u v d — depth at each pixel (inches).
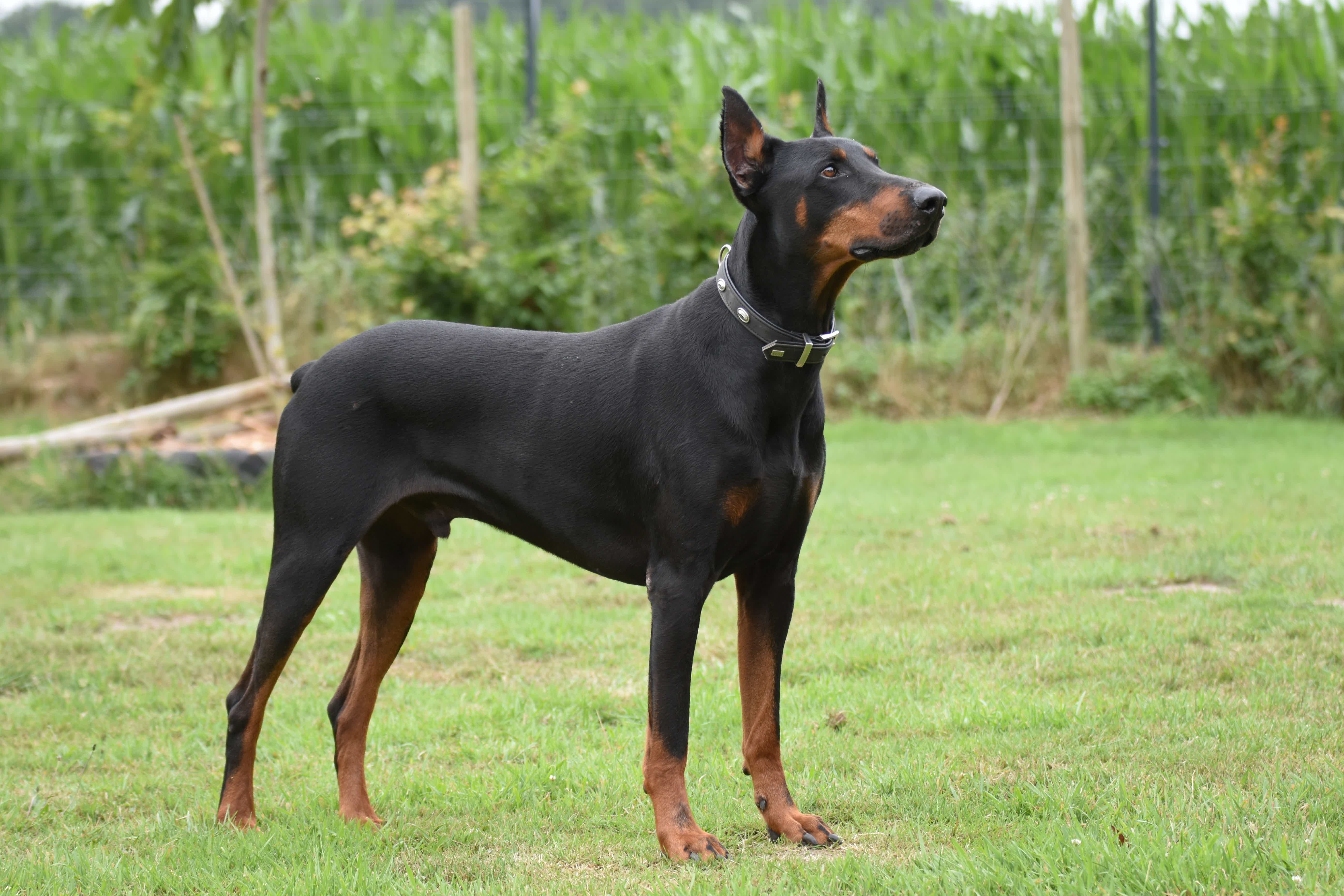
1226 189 568.4
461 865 137.2
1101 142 578.9
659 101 589.0
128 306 525.7
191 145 506.3
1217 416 482.9
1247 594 235.9
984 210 545.0
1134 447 427.8
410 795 159.8
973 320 538.9
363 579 158.2
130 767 173.6
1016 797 145.9
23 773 170.7
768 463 135.0
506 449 145.4
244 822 148.4
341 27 641.0
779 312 135.4
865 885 123.5
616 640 227.6
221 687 208.7
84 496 378.6
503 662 217.9
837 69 603.2
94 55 617.9
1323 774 147.3
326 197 584.1
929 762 161.6
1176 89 571.8
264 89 412.5
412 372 147.8
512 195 477.1
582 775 163.2
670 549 135.7
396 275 465.1
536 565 293.1
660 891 123.1
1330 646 201.5
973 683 193.5
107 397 510.0
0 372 512.7
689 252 483.2
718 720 184.5
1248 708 175.5
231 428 420.2
